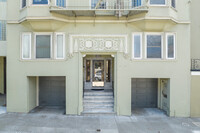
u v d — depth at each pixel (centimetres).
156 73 775
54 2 747
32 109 888
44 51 799
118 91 786
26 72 793
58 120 722
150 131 622
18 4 802
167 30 775
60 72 786
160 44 787
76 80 789
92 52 799
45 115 788
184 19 779
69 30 786
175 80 776
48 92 973
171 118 764
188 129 643
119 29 783
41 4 732
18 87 802
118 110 787
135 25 773
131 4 766
